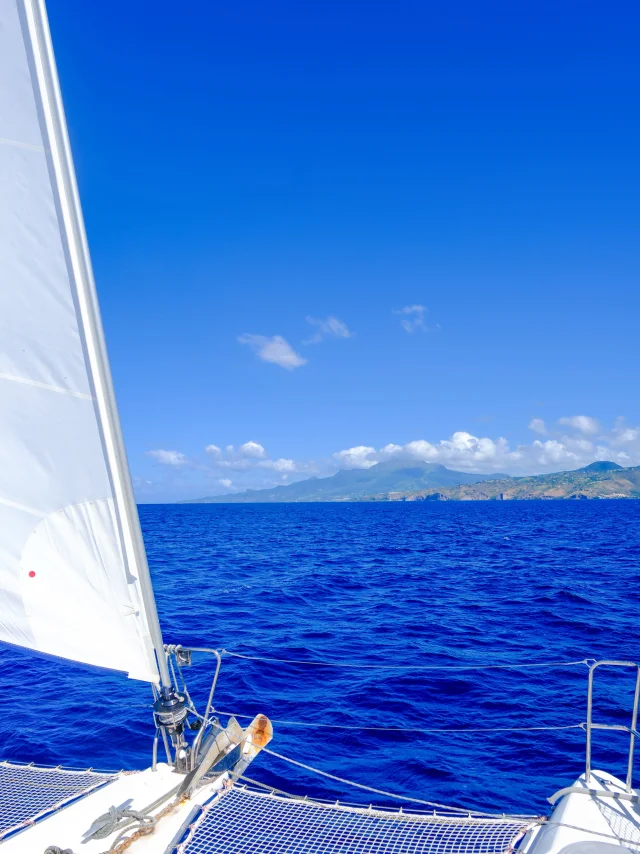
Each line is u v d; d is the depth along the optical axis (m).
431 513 158.50
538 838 4.27
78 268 3.90
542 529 79.06
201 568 36.81
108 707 12.34
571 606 23.59
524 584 29.80
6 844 4.13
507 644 17.64
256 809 4.57
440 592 27.69
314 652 16.66
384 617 21.78
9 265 3.94
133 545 4.22
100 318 3.99
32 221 3.88
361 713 12.01
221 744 4.95
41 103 3.74
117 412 4.10
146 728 11.19
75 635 4.36
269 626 20.02
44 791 4.81
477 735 11.01
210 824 4.36
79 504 4.19
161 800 4.56
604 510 166.25
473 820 4.56
